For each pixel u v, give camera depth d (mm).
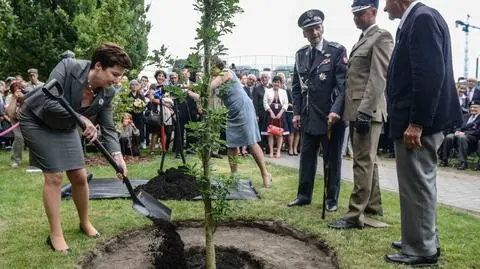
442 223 4758
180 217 4832
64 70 3738
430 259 3572
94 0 16062
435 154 3516
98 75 3775
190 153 10062
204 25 3094
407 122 3486
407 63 3486
